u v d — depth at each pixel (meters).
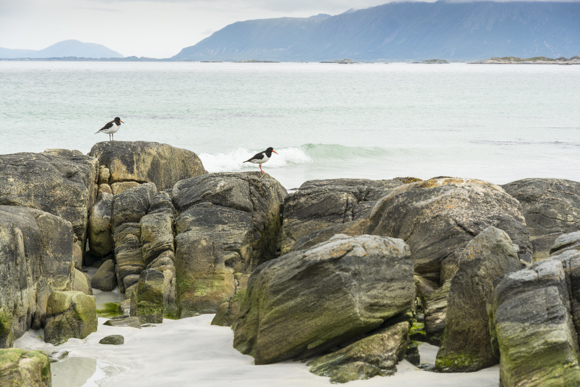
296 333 7.32
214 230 13.03
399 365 7.05
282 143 38.53
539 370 5.43
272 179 15.53
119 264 13.04
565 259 6.50
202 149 35.00
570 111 62.19
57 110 49.22
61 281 10.27
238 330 8.59
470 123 51.22
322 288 7.29
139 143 17.77
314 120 51.19
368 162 32.44
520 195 14.25
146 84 100.31
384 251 7.79
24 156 14.29
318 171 29.94
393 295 7.61
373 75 174.75
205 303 11.38
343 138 41.56
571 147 37.47
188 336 9.15
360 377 6.56
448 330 7.07
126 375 7.35
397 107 64.06
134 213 14.00
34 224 9.86
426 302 8.29
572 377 5.24
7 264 8.10
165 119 47.72
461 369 6.73
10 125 39.91
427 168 30.42
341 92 88.25
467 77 157.25
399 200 10.87
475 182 11.05
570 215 13.59
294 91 88.19
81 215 13.67
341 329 7.12
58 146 34.09
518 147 37.38
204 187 14.38
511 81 131.75
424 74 187.50
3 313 7.66
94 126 41.16
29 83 93.38
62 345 8.62
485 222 9.88
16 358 6.24
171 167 18.28
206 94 77.06
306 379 6.65
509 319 5.95
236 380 6.82
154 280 10.62
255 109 57.94
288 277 7.59
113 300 12.23
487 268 7.13
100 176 16.67
